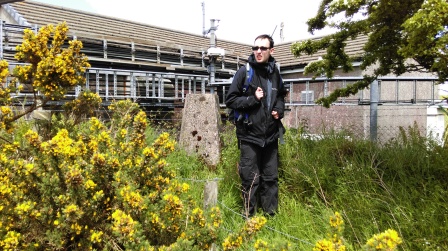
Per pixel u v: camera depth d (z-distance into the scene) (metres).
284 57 16.36
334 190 4.39
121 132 2.90
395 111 11.98
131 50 12.66
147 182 2.72
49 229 2.34
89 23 14.07
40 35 2.97
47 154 2.39
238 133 4.24
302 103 8.43
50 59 2.91
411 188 3.98
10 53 9.20
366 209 3.70
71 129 3.37
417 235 3.24
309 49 4.50
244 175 4.21
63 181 2.41
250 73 4.14
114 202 2.50
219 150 6.37
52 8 13.52
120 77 10.92
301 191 4.61
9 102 3.25
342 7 3.96
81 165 2.53
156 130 6.91
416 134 5.18
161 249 2.17
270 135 4.17
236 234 2.38
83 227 2.35
